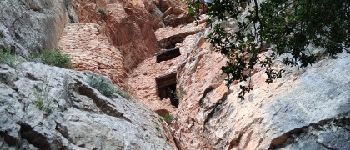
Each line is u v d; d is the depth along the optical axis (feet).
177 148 37.55
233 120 33.88
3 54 28.55
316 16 18.02
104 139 25.52
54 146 21.81
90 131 25.44
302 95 29.91
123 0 84.12
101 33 60.54
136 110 36.94
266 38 20.56
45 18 45.96
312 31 18.78
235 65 20.59
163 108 50.44
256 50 20.57
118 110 31.83
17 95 23.47
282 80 32.83
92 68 47.50
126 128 29.17
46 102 24.89
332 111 26.89
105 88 35.06
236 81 37.76
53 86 27.17
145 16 88.17
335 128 26.05
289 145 27.40
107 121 28.17
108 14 72.59
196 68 46.98
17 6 37.96
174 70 61.36
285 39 19.79
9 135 20.08
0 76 24.52
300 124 27.68
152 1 103.76
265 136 28.96
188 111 41.57
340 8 17.70
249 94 34.30
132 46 71.87
